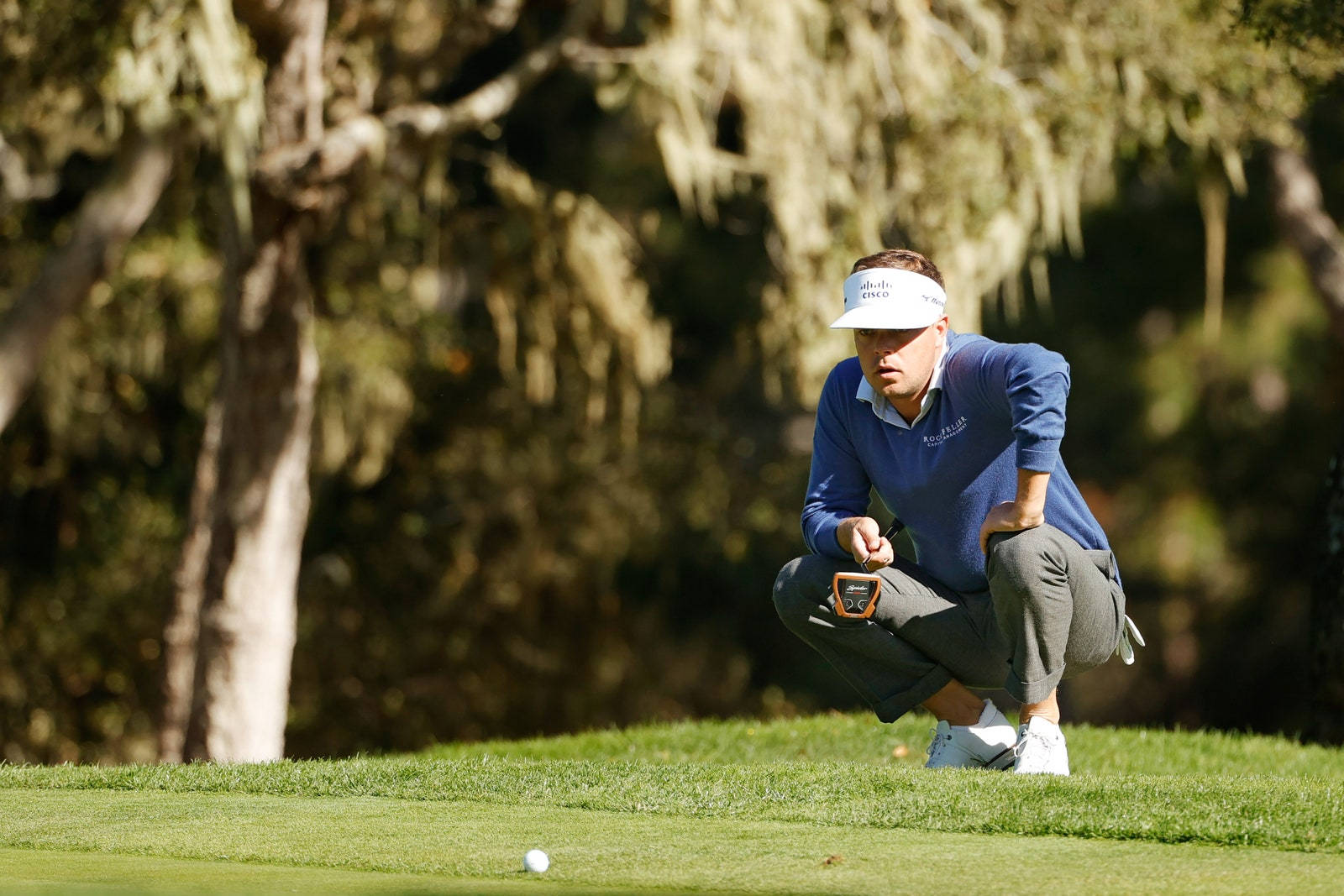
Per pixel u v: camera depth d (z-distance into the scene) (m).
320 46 35.53
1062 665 13.66
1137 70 36.16
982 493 13.90
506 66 57.78
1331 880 8.69
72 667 52.03
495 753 23.86
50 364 47.00
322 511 55.56
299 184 34.53
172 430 52.88
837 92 37.28
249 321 35.78
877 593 13.91
